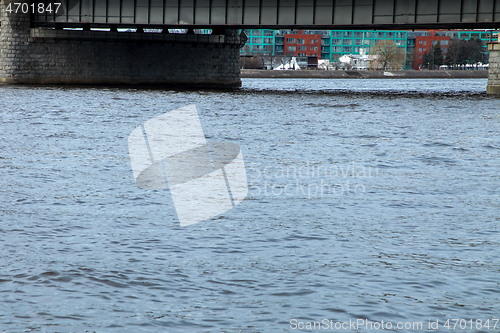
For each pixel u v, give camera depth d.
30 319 12.12
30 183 26.16
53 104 79.56
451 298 13.38
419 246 17.17
